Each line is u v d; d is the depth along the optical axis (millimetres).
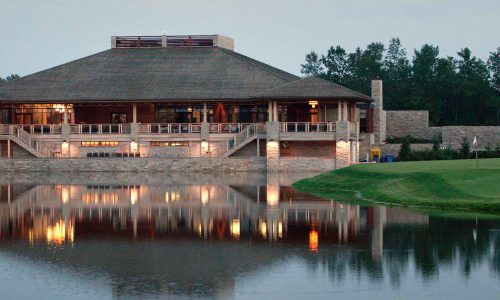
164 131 85750
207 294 27125
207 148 84875
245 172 79062
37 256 32844
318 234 36938
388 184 50625
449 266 30281
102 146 85938
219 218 42375
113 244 35219
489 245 33594
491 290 27219
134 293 27328
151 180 68938
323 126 80688
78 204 49312
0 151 85812
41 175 76250
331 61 153375
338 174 59875
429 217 40656
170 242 35562
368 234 36531
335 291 27359
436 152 82875
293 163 79250
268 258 32031
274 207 46531
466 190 46219
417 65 136375
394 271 29719
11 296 27234
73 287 28156
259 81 88000
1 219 42781
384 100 141000
